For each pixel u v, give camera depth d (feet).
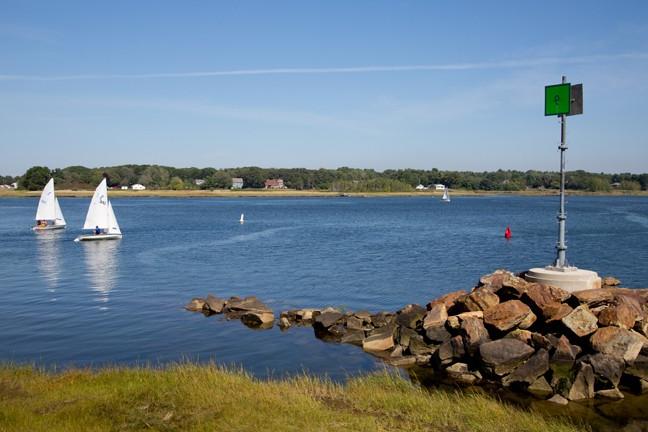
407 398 44.75
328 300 102.63
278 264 149.38
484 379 55.47
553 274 64.18
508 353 54.39
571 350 53.01
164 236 235.61
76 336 76.33
